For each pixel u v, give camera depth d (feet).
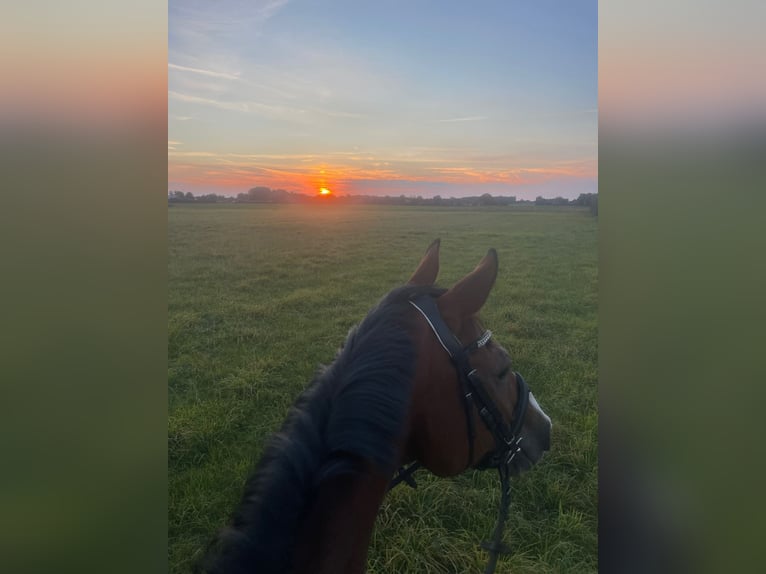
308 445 3.40
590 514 7.34
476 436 4.21
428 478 7.53
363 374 3.58
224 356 8.53
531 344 9.16
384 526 7.04
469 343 4.14
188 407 7.86
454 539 7.03
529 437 4.88
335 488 3.31
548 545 7.09
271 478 3.26
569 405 8.38
